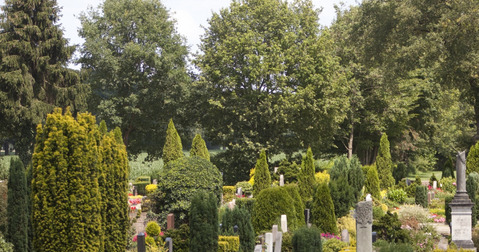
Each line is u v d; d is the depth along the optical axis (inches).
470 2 1625.2
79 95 1871.3
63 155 608.4
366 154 2496.3
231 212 793.6
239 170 2014.0
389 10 1824.6
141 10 2169.0
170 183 972.6
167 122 2223.2
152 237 769.6
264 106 1846.7
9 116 1696.6
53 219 601.6
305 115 1947.6
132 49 2052.2
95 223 622.8
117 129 1384.1
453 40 1651.1
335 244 788.0
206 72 1937.7
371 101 2213.3
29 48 1752.0
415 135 2434.8
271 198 884.0
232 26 1988.2
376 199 1299.2
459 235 891.4
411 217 1005.8
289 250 768.9
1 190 740.0
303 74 1882.4
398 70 1835.6
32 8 1796.3
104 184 663.1
